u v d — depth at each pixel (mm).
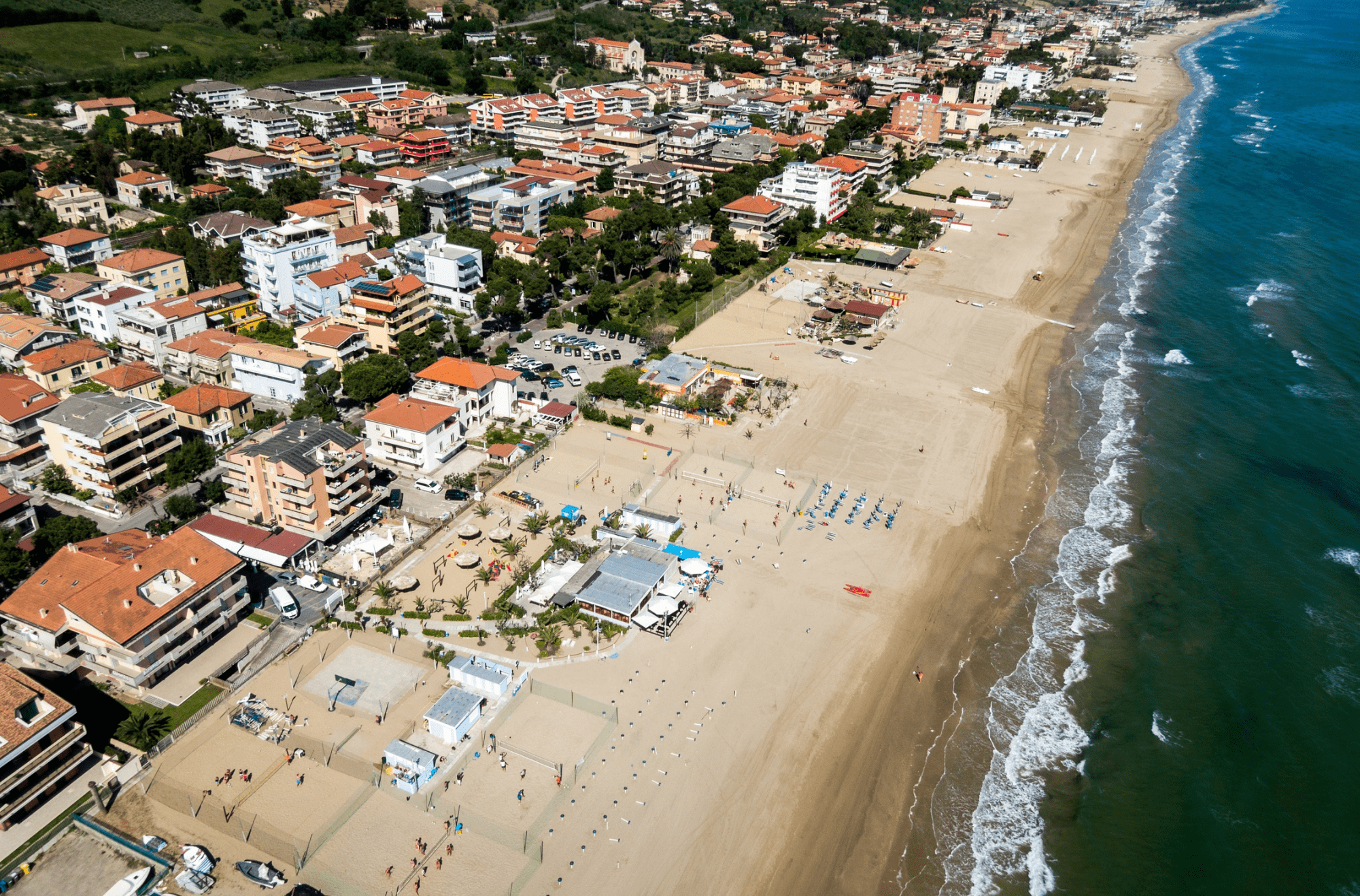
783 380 170375
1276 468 143250
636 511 124625
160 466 127750
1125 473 142375
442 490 131500
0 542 104812
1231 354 183375
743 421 155000
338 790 84000
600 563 114312
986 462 145875
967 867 80125
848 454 146500
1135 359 182375
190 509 119188
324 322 167000
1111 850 81688
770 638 106062
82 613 88375
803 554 121250
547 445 144625
